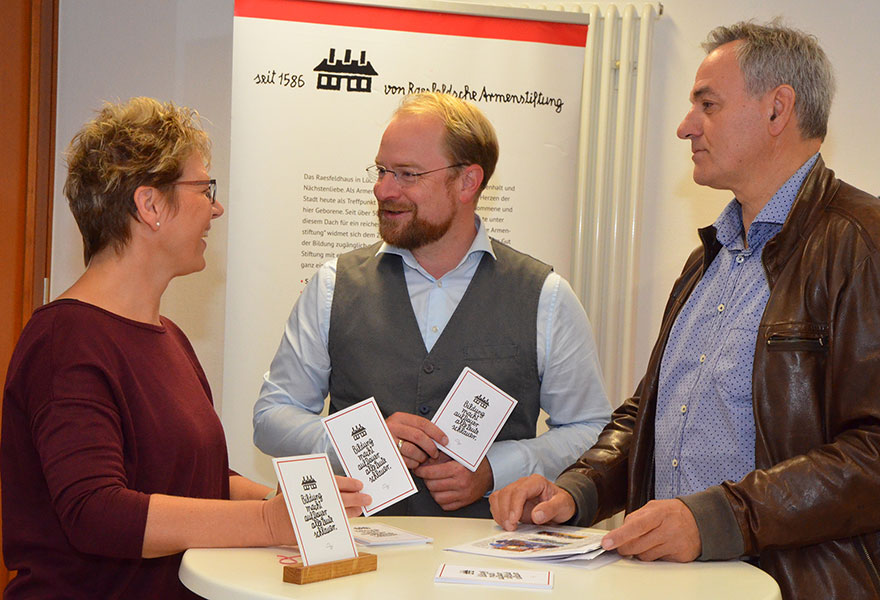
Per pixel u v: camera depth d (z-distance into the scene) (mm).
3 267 3082
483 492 2041
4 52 3080
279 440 2154
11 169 3098
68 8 3232
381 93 3051
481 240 2230
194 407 1622
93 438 1384
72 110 3242
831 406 1608
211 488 1646
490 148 2191
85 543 1356
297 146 3027
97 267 1587
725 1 3322
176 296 3227
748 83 1815
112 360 1474
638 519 1443
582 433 2188
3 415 1484
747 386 1735
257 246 3021
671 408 1884
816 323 1656
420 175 2086
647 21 3258
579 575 1354
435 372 2137
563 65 3119
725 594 1263
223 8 3285
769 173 1818
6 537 1497
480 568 1355
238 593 1199
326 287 2266
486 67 3088
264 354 3031
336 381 2232
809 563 1583
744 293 1809
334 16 3027
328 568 1277
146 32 3268
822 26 3281
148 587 1537
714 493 1513
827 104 1832
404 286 2215
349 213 3051
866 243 1619
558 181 3135
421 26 3062
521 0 3322
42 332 1449
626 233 3293
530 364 2188
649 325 3381
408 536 1587
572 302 2238
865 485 1484
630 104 3312
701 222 3355
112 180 1530
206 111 3279
